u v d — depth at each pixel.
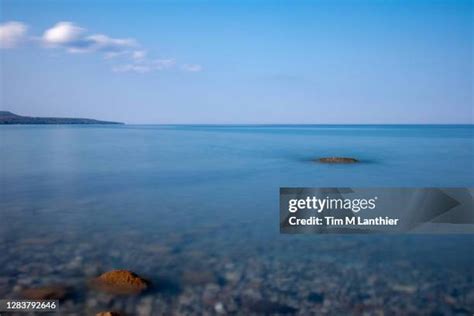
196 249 9.14
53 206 13.81
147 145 49.28
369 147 45.88
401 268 8.05
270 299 6.62
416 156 33.59
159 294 6.76
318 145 50.25
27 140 53.94
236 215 12.61
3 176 21.22
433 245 9.62
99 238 9.95
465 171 23.62
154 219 12.02
